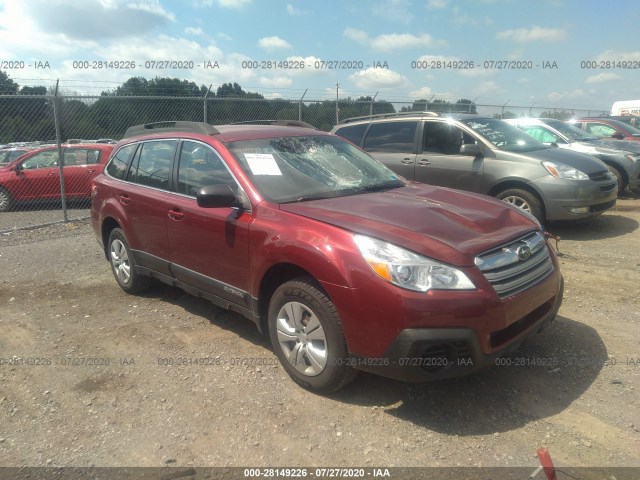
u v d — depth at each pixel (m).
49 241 8.13
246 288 3.73
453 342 2.84
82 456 2.88
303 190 3.86
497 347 3.01
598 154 10.14
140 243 4.91
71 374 3.79
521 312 3.10
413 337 2.81
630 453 2.77
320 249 3.12
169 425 3.13
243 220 3.67
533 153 7.29
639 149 10.41
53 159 12.09
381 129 8.47
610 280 5.41
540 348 3.94
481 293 2.89
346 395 3.38
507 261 3.13
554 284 3.47
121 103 11.84
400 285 2.86
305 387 3.43
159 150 4.77
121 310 5.01
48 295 5.52
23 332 4.58
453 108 17.67
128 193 4.96
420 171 7.87
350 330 3.02
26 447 2.97
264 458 2.81
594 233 7.52
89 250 7.46
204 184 4.14
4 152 14.26
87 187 12.05
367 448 2.86
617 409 3.16
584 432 2.95
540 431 2.97
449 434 2.96
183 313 4.88
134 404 3.37
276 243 3.37
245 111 12.74
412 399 3.31
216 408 3.29
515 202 7.20
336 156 4.50
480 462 2.73
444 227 3.23
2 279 6.12
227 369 3.78
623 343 3.99
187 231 4.20
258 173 3.88
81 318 4.85
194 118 12.19
